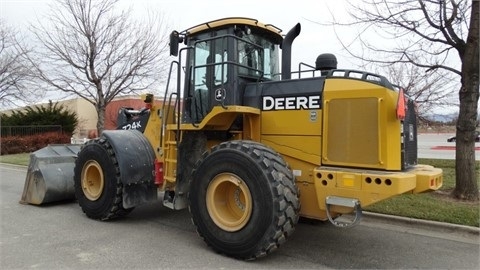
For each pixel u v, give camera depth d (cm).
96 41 1319
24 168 1348
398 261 437
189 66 535
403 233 540
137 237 514
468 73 662
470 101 667
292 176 427
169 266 413
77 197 623
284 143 464
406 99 451
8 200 765
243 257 429
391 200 670
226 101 489
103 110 1366
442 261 438
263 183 409
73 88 1425
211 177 453
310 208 446
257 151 425
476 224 540
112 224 578
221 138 533
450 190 738
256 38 534
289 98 462
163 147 556
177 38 527
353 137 417
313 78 453
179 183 511
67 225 572
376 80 420
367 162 408
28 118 2336
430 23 692
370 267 419
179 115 511
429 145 2453
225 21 500
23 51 1603
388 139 403
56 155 736
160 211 659
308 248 476
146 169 581
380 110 402
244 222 423
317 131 440
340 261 435
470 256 454
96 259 432
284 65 523
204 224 457
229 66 489
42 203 702
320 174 420
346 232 543
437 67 713
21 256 439
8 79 1888
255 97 489
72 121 2434
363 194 393
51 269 403
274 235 405
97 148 596
